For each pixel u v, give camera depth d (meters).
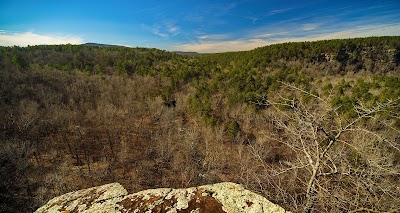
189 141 25.39
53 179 20.22
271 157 14.59
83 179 21.55
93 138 29.20
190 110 32.03
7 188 19.11
